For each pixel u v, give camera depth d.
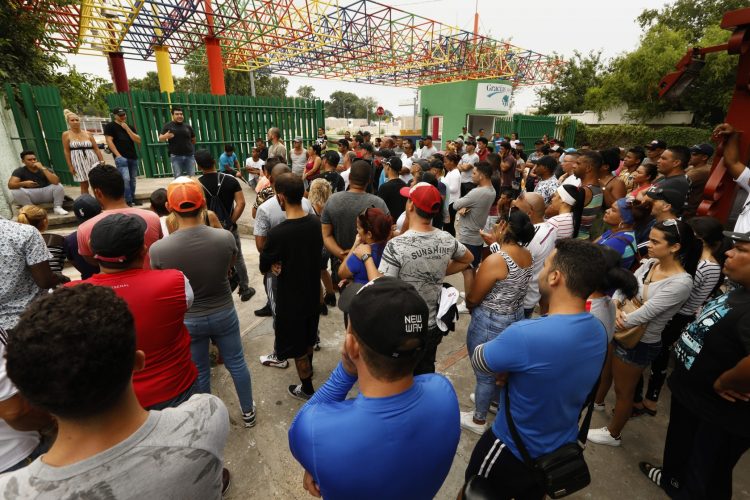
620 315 2.37
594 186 3.93
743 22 2.79
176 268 2.14
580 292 1.45
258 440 2.65
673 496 2.14
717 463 1.87
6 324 1.94
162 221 3.04
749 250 1.67
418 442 1.02
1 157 6.80
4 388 1.41
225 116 10.70
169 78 16.81
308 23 14.66
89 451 0.79
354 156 7.17
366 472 0.98
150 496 0.80
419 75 26.86
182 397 1.88
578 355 1.43
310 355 2.98
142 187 8.38
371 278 2.20
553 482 1.47
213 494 0.95
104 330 0.77
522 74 27.27
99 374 0.75
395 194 4.76
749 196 3.05
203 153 4.13
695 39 24.91
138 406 0.88
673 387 2.07
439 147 24.83
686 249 2.22
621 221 2.96
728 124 3.11
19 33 8.74
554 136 21.81
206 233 2.21
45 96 7.78
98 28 13.34
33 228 2.01
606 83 23.62
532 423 1.52
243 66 22.27
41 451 1.86
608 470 2.49
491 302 2.44
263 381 3.25
